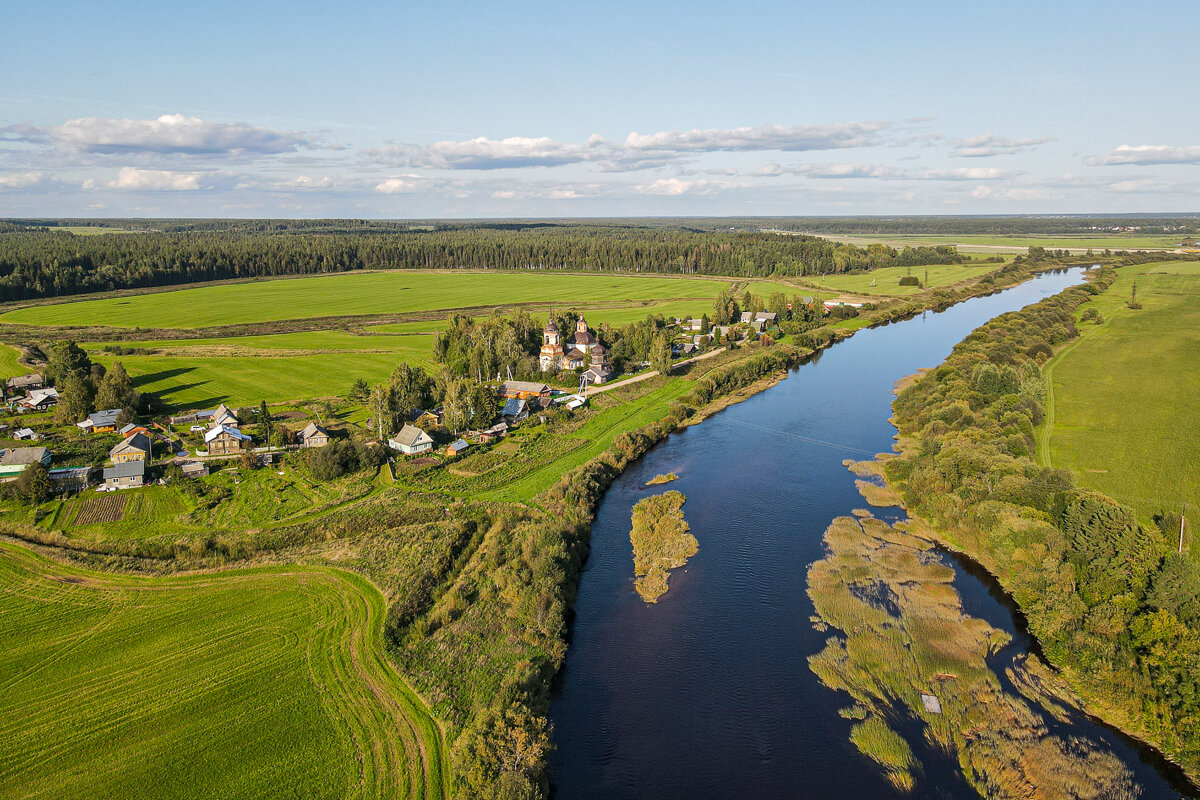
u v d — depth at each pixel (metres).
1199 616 62.69
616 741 58.44
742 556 87.81
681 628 73.50
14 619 72.12
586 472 109.12
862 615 74.75
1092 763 55.00
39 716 58.91
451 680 63.84
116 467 104.62
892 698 62.81
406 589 76.50
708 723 60.34
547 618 71.75
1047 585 72.31
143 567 81.88
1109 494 96.00
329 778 52.78
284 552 85.75
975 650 68.69
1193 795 52.31
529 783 50.66
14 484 98.31
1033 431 118.44
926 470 102.06
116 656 66.44
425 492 102.62
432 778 52.66
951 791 53.25
